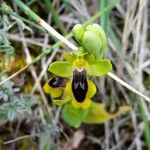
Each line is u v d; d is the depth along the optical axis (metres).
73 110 0.13
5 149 0.14
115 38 0.15
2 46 0.11
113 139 0.15
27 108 0.12
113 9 0.15
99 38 0.11
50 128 0.13
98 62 0.11
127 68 0.15
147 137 0.13
